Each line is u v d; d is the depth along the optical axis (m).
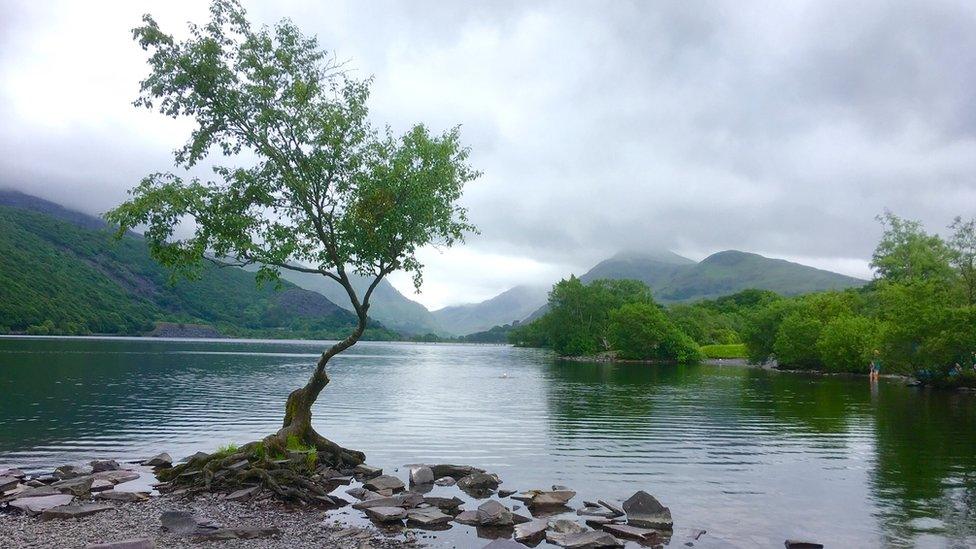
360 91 22.08
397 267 22.48
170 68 20.11
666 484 21.84
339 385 61.38
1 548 13.63
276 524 16.25
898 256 104.62
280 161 21.00
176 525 15.60
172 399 44.19
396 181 21.75
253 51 21.08
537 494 19.30
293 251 21.25
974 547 15.39
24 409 37.59
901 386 65.94
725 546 15.38
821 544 15.48
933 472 24.03
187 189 19.94
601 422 36.56
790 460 26.14
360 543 14.73
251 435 30.02
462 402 46.75
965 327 59.78
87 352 102.44
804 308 107.00
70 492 18.56
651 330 122.12
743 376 81.81
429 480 21.53
